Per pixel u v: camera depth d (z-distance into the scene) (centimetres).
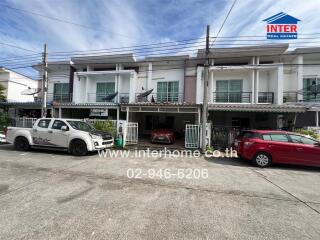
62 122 934
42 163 721
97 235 282
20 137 973
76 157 846
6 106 1670
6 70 2238
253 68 1449
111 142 1034
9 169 631
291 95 1513
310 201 429
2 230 290
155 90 1747
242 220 338
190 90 1656
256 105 1225
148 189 480
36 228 297
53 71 1934
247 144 782
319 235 298
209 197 439
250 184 541
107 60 1758
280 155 741
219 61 1628
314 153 721
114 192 454
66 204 384
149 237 280
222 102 1568
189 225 317
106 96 1795
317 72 1488
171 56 1669
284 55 1500
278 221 338
